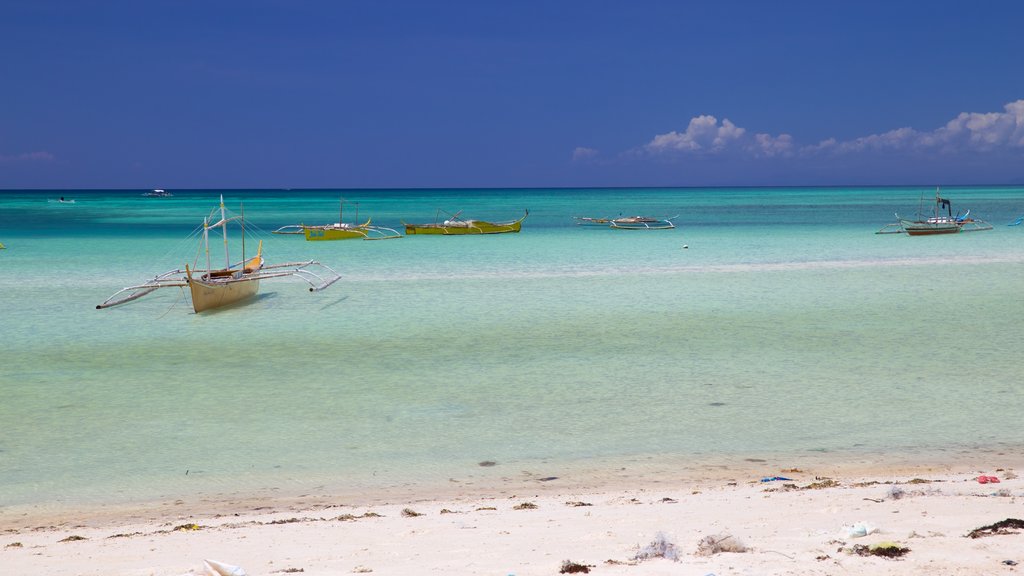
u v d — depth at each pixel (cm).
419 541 821
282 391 1794
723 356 2114
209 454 1358
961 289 3378
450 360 2097
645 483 1180
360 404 1680
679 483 1176
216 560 750
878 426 1483
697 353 2155
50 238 6494
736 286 3519
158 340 2394
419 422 1545
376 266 4394
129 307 2995
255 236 6900
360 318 2748
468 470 1264
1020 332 2405
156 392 1789
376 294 3316
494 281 3719
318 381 1883
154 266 4428
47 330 2550
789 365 2000
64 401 1712
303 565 728
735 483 1164
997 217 9656
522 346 2269
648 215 11125
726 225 8412
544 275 3956
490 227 7200
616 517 919
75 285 3594
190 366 2050
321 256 5025
